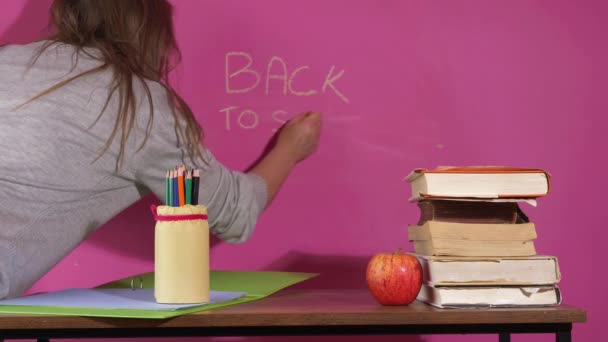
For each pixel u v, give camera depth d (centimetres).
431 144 178
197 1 176
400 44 178
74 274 174
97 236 175
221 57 177
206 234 115
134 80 130
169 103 132
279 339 176
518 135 179
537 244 178
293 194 177
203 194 131
